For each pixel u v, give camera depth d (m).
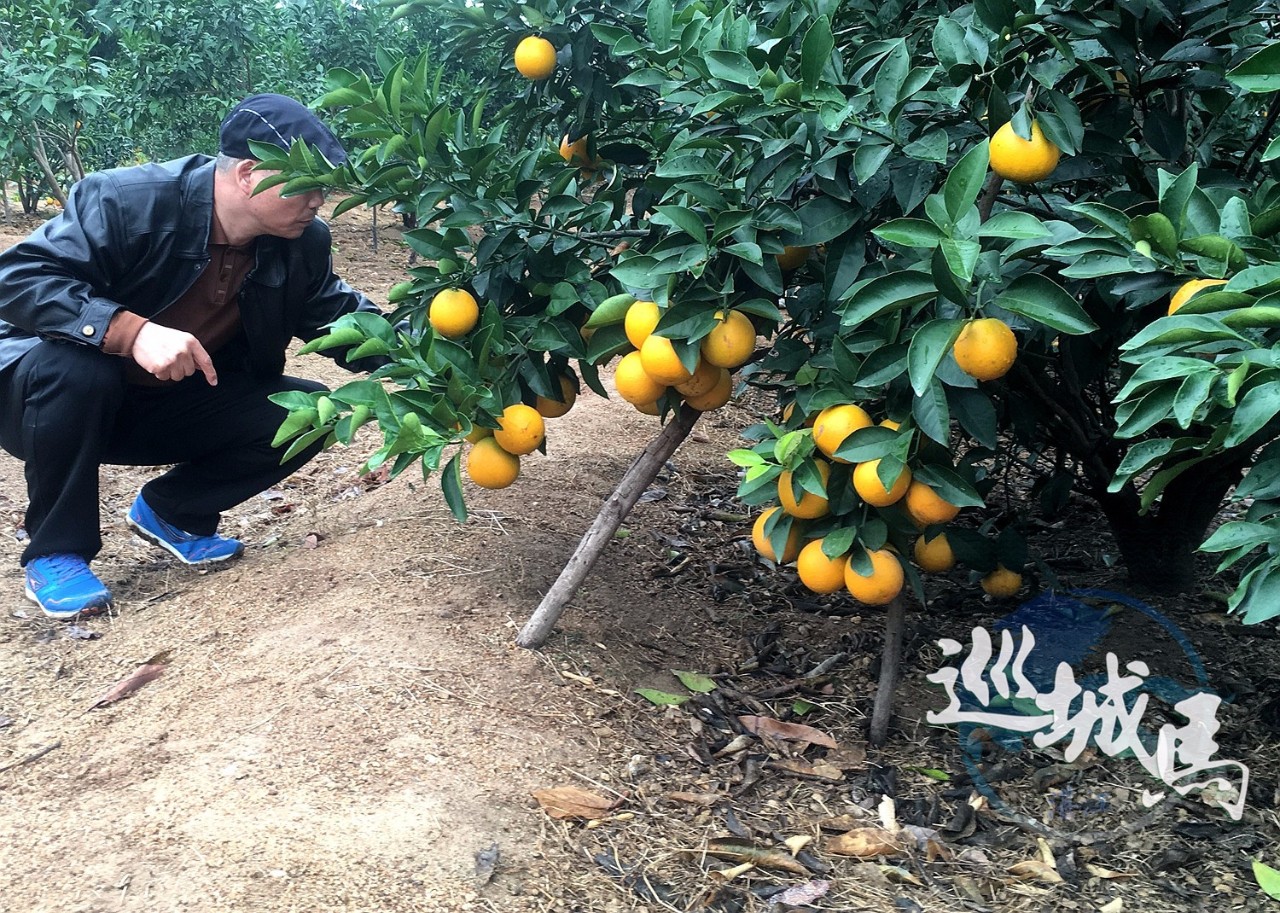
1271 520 1.68
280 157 2.56
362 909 1.88
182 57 9.46
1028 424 2.61
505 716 2.48
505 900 1.96
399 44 10.67
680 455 4.70
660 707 2.71
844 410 2.12
